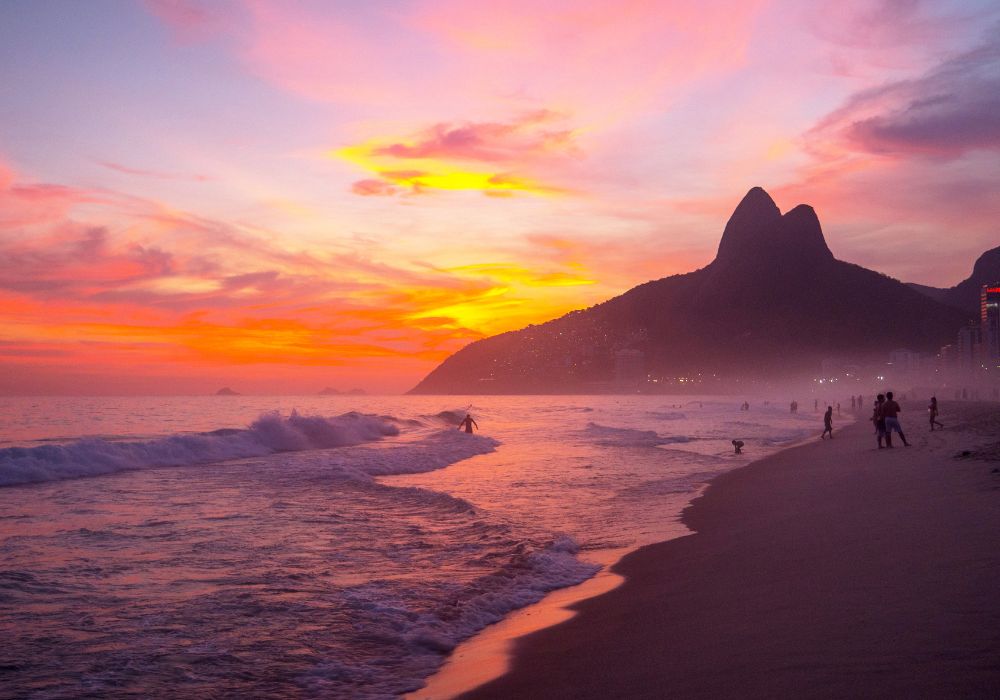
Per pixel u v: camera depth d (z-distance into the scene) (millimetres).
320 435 32375
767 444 32281
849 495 12781
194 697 4789
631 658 5008
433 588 7684
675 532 10938
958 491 11562
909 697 3553
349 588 7648
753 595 6410
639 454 27062
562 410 107375
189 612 6727
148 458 21844
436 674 5215
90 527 11141
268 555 9203
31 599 7105
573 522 12070
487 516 12398
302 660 5516
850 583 6305
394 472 20641
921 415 51344
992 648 4164
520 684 4762
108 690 4895
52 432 38781
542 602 7227
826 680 3947
